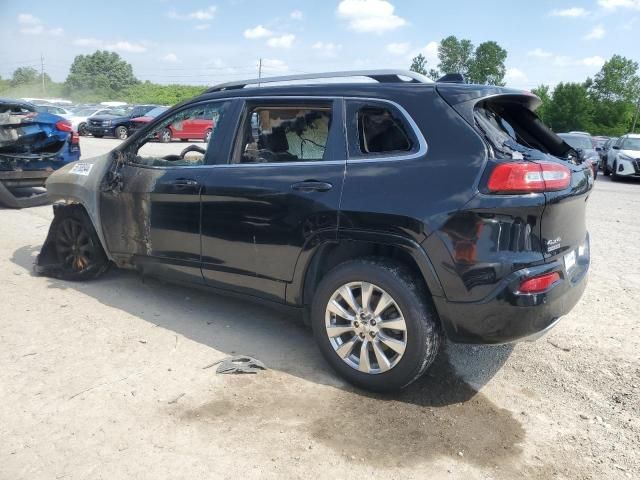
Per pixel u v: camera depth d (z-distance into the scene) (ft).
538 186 9.58
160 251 14.21
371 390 11.09
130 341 13.16
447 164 10.02
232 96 13.24
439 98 10.55
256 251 12.25
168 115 14.48
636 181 61.26
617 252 23.06
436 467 8.92
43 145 29.48
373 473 8.71
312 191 11.25
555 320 10.34
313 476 8.60
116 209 15.06
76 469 8.61
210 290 13.64
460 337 10.13
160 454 9.02
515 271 9.59
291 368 12.10
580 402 11.10
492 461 9.14
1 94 346.95
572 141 69.77
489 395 11.27
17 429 9.57
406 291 10.27
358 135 11.23
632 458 9.34
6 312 14.64
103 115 86.07
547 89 271.08
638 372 12.32
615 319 15.29
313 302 11.56
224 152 13.04
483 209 9.53
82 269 16.88
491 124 10.56
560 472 8.93
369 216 10.46
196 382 11.34
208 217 12.95
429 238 9.89
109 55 375.04
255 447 9.25
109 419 9.93
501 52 300.40
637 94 279.49
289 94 12.29
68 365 11.87
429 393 11.26
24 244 21.74
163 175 13.92
